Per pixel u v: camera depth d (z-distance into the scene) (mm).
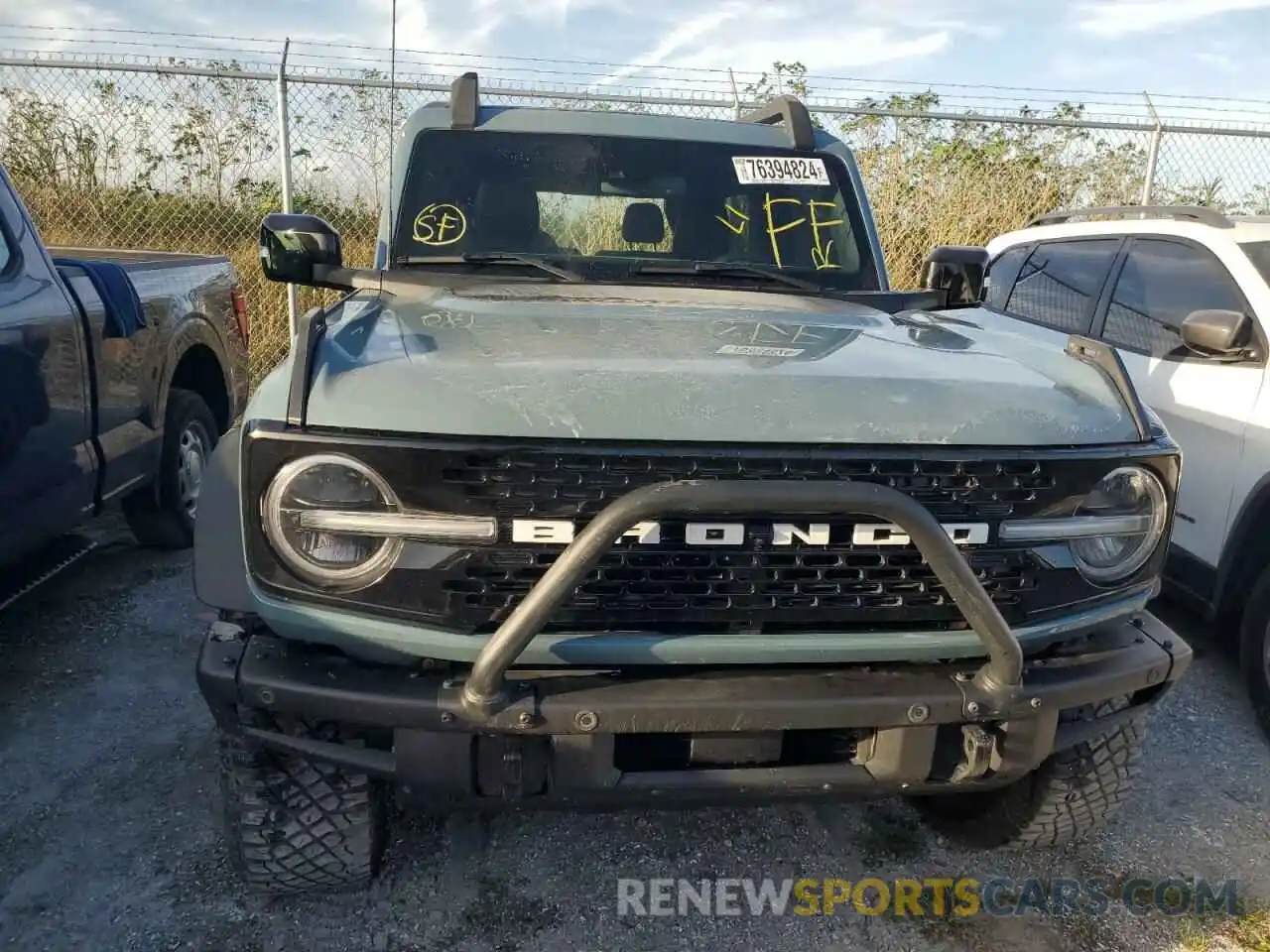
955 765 2174
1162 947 2576
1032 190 9234
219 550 2090
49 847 2793
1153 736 3654
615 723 1933
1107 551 2215
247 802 2307
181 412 4898
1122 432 2188
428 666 2010
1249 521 3855
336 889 2572
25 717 3488
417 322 2449
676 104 7988
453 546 1919
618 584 1964
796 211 3494
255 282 8188
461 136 3416
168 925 2506
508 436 1887
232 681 1990
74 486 3738
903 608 2049
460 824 2963
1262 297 4031
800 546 1975
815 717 1981
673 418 1929
